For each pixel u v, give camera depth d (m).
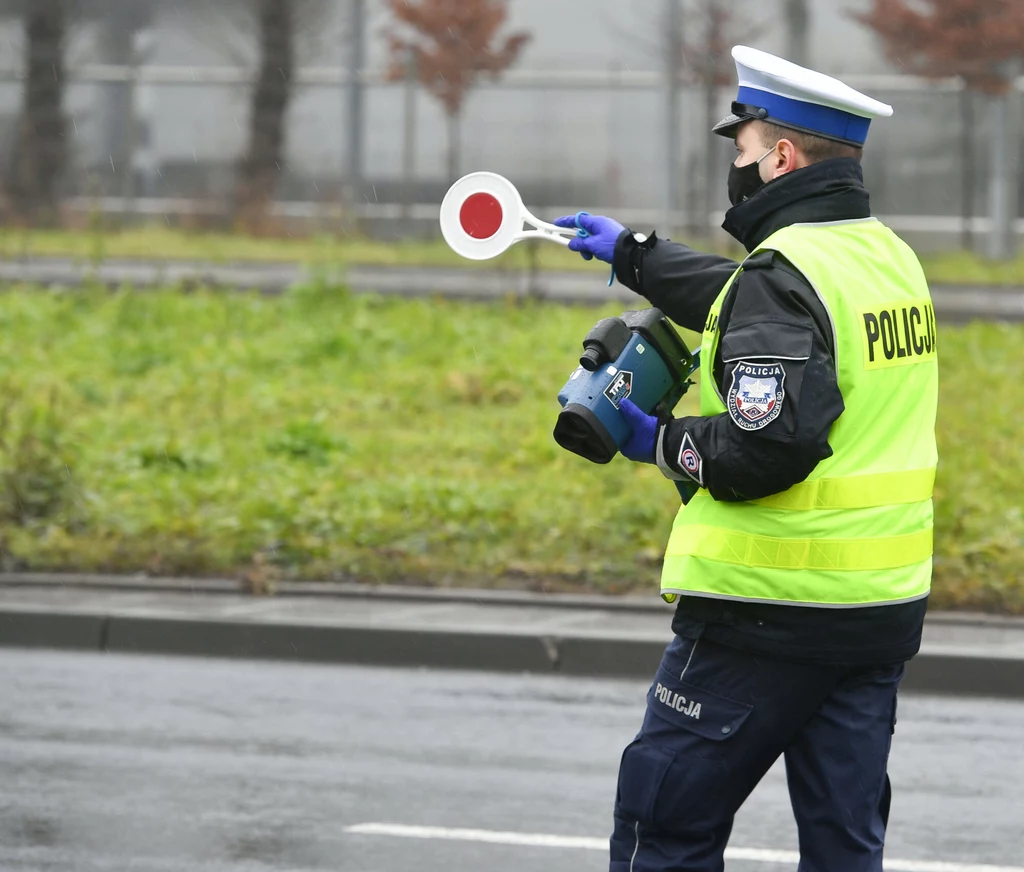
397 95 109.19
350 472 41.97
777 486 11.02
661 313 12.35
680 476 11.62
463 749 23.20
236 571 33.88
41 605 30.72
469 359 58.66
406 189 107.44
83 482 37.97
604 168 106.56
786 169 11.99
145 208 110.69
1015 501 39.06
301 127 110.75
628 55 105.94
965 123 101.00
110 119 113.00
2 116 112.44
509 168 107.50
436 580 33.06
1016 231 100.56
